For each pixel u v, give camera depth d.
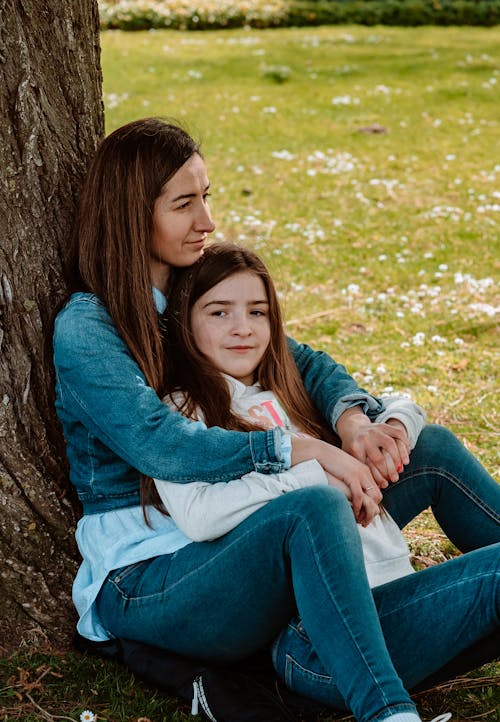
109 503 2.81
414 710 2.27
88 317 2.73
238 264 2.94
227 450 2.60
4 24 2.70
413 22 20.98
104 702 2.72
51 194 2.90
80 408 2.73
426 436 3.00
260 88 14.00
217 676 2.61
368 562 2.77
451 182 9.74
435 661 2.54
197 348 2.94
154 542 2.70
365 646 2.32
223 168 10.25
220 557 2.51
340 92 13.73
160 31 19.50
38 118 2.82
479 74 14.96
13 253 2.82
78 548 2.99
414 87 14.06
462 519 2.97
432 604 2.51
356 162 10.46
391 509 2.97
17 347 2.85
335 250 7.81
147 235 2.79
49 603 2.95
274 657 2.64
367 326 6.16
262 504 2.54
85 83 3.02
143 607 2.65
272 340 3.06
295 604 2.58
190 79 14.57
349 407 3.06
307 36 18.94
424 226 8.40
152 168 2.77
